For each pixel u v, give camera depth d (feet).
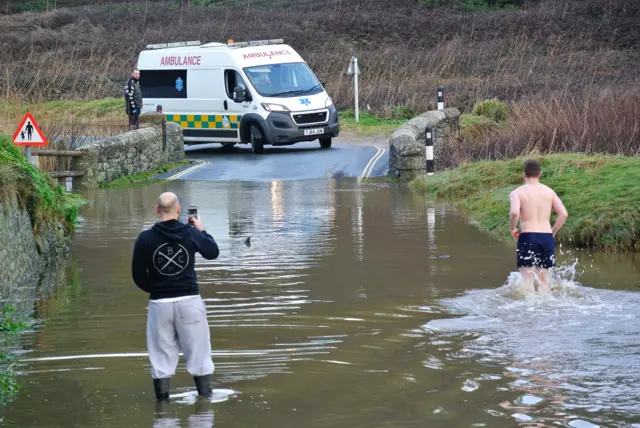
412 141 148.46
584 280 77.10
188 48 194.70
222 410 49.19
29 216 90.27
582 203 95.76
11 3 442.50
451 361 56.54
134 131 165.68
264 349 60.49
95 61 330.13
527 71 284.41
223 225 109.09
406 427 45.80
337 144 199.41
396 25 354.74
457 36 336.49
